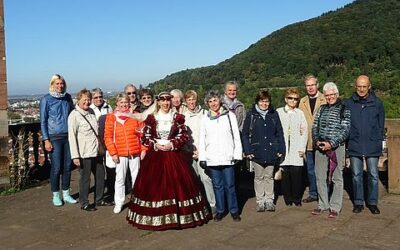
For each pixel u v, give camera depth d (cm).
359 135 521
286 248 419
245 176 735
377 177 529
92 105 666
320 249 414
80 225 514
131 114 573
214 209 548
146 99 621
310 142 592
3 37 675
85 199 582
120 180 564
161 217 480
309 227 481
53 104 600
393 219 502
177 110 586
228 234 465
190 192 497
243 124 561
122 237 466
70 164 618
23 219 545
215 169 518
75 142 570
